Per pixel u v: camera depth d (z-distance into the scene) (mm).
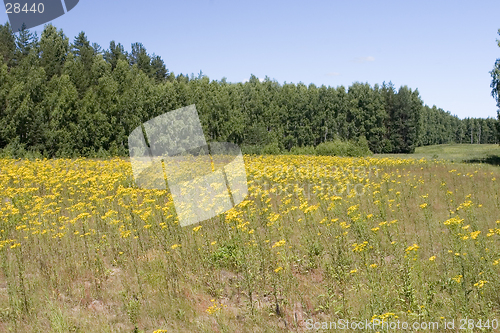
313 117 68188
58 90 46062
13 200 13062
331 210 11336
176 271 8227
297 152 42281
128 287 7543
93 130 41344
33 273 8195
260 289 7570
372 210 12430
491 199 14414
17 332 6277
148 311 6898
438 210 13094
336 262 7980
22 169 17859
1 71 43344
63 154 38312
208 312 6543
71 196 14344
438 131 114375
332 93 70312
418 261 7730
